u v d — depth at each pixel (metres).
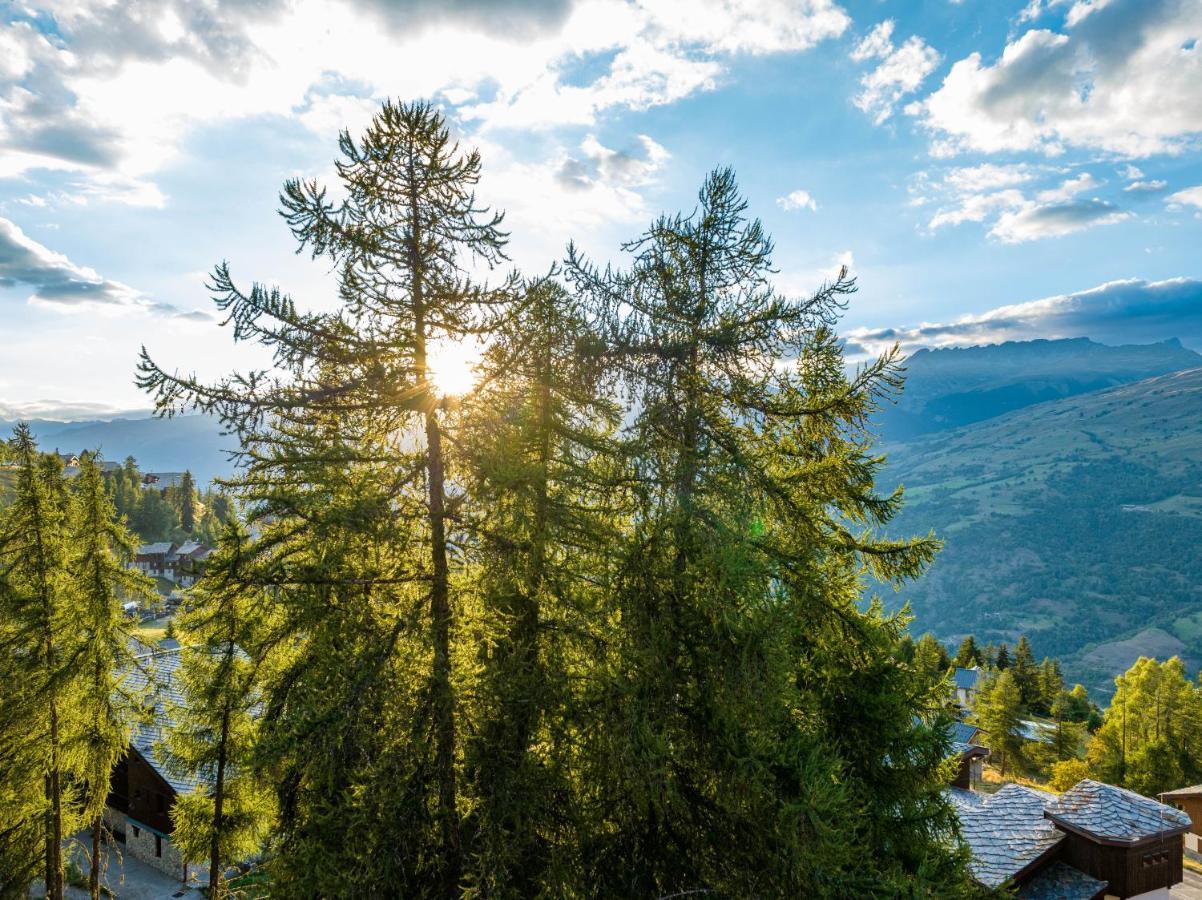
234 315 8.73
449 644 9.73
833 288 11.09
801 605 10.89
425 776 8.86
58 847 18.09
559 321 10.49
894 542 11.38
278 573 8.99
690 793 9.72
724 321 11.23
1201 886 28.19
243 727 15.47
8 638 17.36
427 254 9.49
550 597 10.09
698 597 9.85
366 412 9.70
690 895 8.95
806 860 8.30
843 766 10.57
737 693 9.07
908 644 11.95
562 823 9.60
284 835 9.30
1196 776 44.03
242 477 9.45
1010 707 54.97
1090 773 45.97
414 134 9.28
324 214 8.96
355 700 8.59
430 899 8.91
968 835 19.48
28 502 17.34
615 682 9.42
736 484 10.38
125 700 19.06
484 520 9.80
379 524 8.98
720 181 11.42
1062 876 18.58
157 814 26.50
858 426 11.52
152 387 8.35
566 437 10.48
